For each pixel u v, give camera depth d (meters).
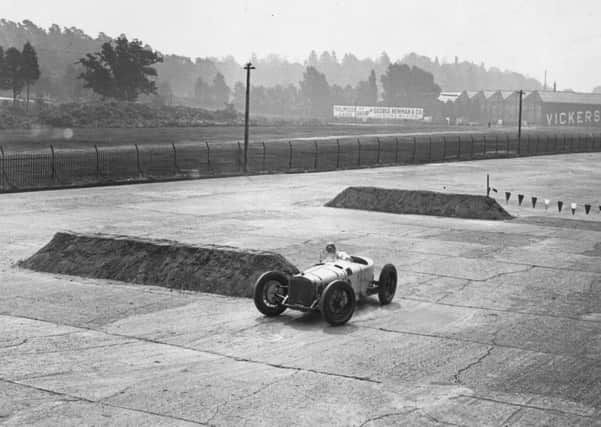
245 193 40.19
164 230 26.91
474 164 66.75
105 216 30.36
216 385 11.29
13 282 18.14
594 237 27.42
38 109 129.00
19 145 70.25
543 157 79.81
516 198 40.50
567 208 36.53
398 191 34.34
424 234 27.25
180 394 10.89
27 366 11.99
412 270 20.62
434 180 50.03
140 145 74.69
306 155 70.31
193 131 109.25
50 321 14.71
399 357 12.82
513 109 199.12
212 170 52.28
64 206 33.16
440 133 129.00
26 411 10.16
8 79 132.25
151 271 18.47
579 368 12.46
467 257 22.84
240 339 13.70
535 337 14.32
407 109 194.75
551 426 9.99
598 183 50.31
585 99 198.00
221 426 9.80
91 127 111.19
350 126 153.38
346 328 14.58
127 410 10.27
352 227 28.55
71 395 10.78
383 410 10.44
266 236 25.94
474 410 10.49
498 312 16.28
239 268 17.78
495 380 11.77
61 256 19.80
